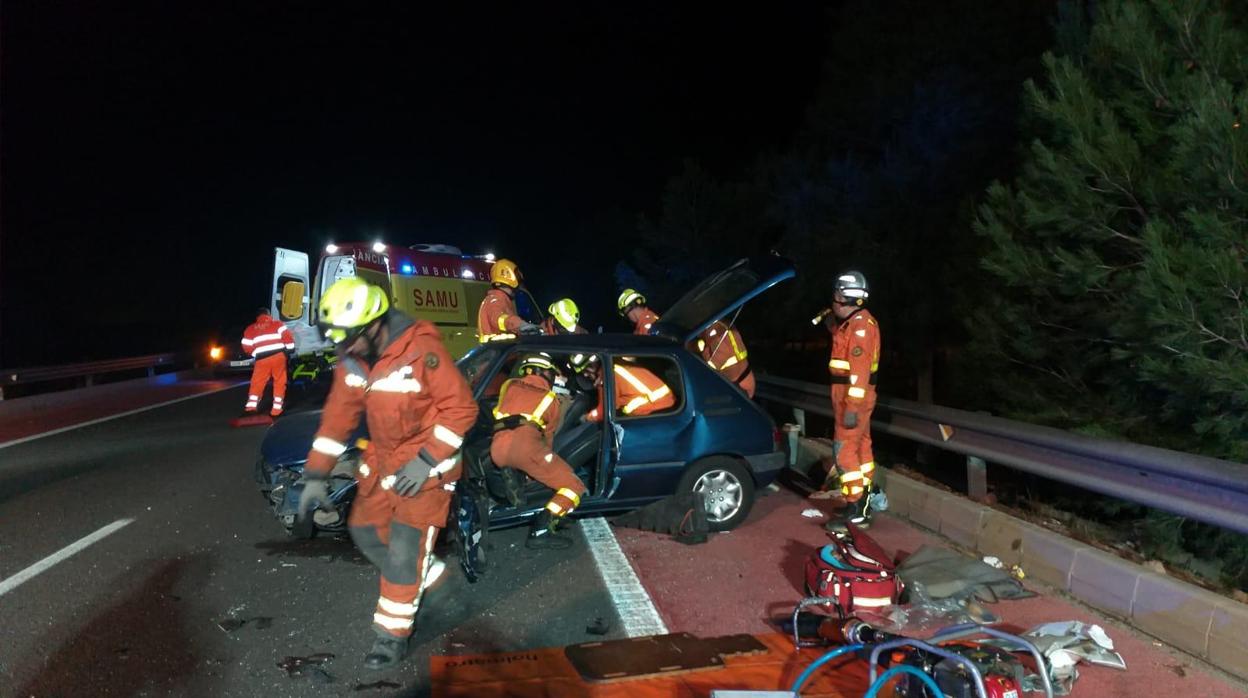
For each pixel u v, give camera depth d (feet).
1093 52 22.29
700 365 22.70
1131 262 23.84
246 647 15.28
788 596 17.65
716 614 16.74
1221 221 19.25
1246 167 18.16
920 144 39.09
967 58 39.47
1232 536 21.91
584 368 22.38
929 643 12.59
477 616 16.74
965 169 37.99
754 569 19.29
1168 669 14.08
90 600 17.47
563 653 14.97
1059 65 22.98
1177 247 20.66
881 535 21.71
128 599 17.53
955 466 36.52
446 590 18.12
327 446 14.79
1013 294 28.30
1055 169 22.66
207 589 18.13
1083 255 23.22
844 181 41.83
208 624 16.29
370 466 15.10
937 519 21.65
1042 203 23.67
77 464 31.55
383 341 14.51
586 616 16.67
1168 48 20.80
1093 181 23.30
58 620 16.43
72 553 20.52
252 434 38.37
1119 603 16.02
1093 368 26.23
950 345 39.24
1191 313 19.07
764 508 24.70
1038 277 24.62
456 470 14.98
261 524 23.00
